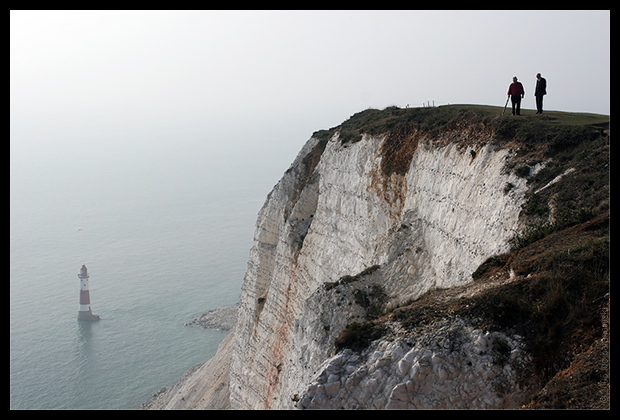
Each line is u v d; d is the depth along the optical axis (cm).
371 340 1486
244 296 5000
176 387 6962
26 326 11238
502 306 1435
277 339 4100
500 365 1337
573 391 1215
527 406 1250
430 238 2536
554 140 2145
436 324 1448
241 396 4581
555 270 1495
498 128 2403
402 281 2497
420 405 1314
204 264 15650
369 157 3400
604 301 1380
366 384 1377
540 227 1783
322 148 4734
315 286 3675
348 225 3506
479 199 2258
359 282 2550
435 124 2936
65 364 9275
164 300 12556
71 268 15925
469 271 2095
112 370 8888
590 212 1706
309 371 2356
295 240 4225
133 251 17712
